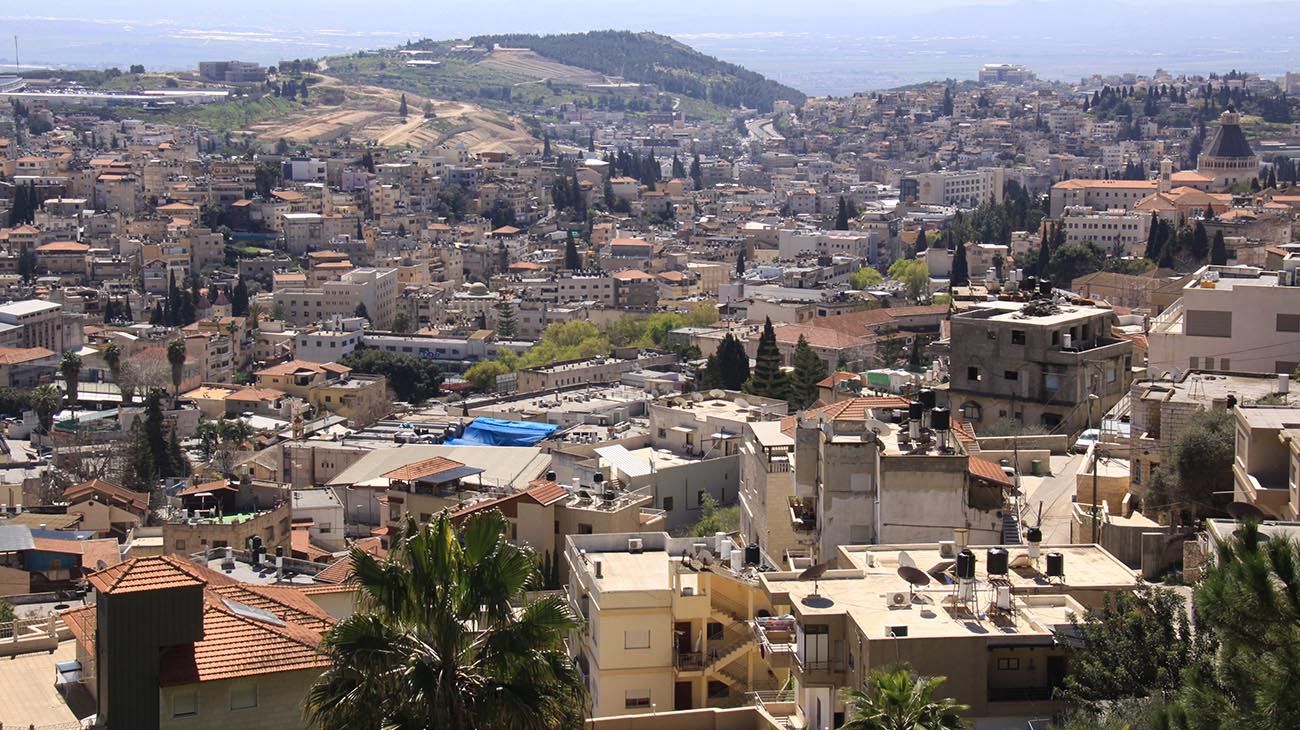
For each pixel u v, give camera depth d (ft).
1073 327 639.35
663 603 359.66
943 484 393.50
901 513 394.52
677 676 356.59
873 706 251.19
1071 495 472.03
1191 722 212.84
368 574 242.99
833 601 305.32
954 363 651.66
